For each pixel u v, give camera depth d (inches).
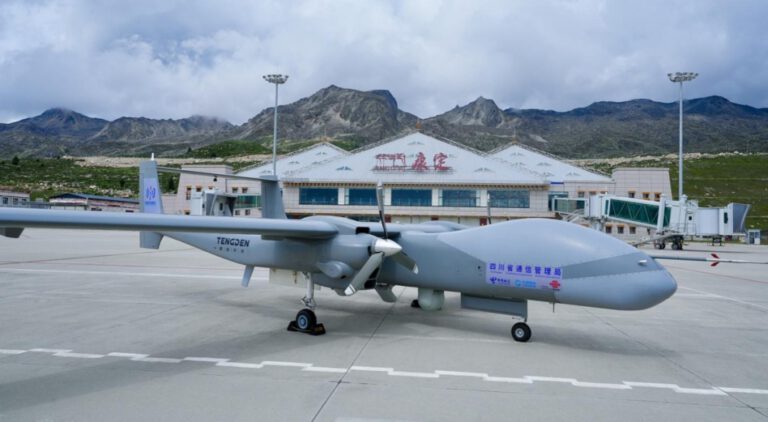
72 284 533.6
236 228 275.9
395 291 532.4
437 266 342.6
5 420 178.4
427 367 251.9
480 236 331.6
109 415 183.9
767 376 250.4
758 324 386.0
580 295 290.0
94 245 1181.1
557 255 298.4
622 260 283.7
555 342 313.7
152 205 448.1
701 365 268.4
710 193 3833.7
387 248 310.2
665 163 5457.7
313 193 1902.1
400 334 327.0
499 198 1806.1
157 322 352.5
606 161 6358.3
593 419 187.6
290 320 365.1
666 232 1416.1
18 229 237.6
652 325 375.2
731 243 2091.5
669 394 219.9
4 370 239.5
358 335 322.3
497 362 264.2
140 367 246.1
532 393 216.1
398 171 1862.7
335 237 330.3
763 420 190.9
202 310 398.6
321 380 228.1
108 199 2738.7
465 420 183.0
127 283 546.3
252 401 199.5
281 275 382.9
